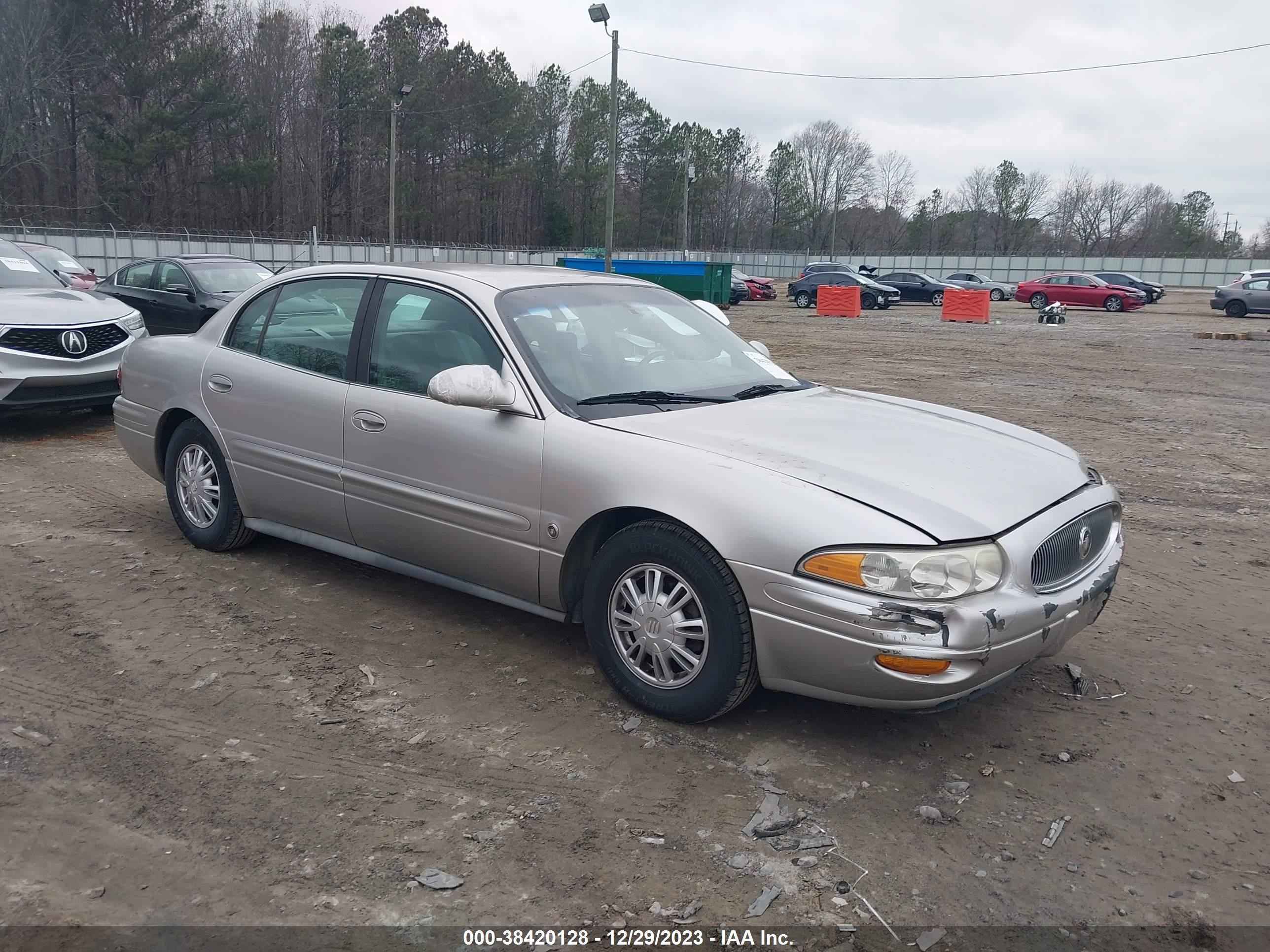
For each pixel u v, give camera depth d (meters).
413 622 4.63
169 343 5.58
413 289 4.51
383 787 3.23
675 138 93.81
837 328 28.81
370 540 4.59
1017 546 3.25
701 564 3.43
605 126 87.94
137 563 5.34
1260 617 5.04
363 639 4.42
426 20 76.56
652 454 3.59
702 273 34.69
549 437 3.83
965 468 3.63
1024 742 3.64
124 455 8.11
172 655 4.20
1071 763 3.50
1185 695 4.09
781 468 3.44
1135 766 3.49
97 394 8.84
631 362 4.30
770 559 3.26
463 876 2.79
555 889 2.75
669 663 3.63
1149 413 12.34
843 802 3.21
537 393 3.94
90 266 48.03
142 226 61.62
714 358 4.62
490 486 4.00
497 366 4.08
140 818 3.04
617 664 3.78
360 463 4.48
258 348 5.07
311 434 4.68
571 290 4.59
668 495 3.48
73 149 61.41
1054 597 3.39
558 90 89.62
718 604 3.41
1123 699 4.04
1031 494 3.54
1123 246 108.56
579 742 3.54
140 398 5.66
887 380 15.38
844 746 3.56
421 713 3.74
